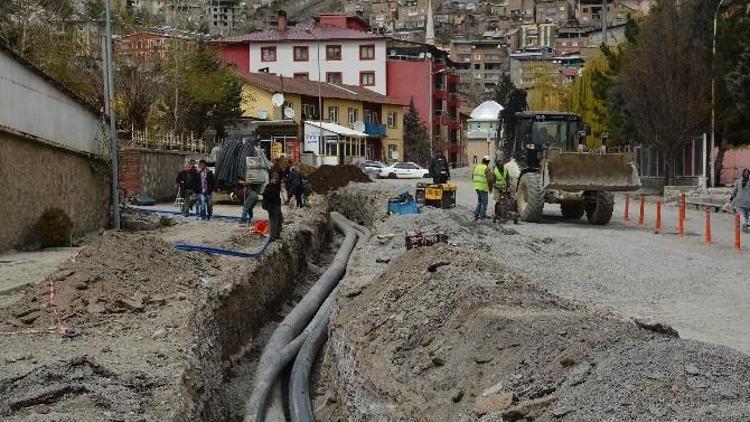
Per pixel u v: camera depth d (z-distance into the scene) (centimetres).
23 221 1983
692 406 608
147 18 5953
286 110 5491
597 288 1516
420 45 8844
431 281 1167
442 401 833
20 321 1073
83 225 2423
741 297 1450
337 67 8356
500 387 758
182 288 1320
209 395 975
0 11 3684
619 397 638
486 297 1038
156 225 2511
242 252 1752
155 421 737
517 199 2700
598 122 5044
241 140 3600
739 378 648
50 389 766
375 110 7800
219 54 6331
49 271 1559
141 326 1079
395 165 6038
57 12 4206
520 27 17125
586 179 2489
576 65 10025
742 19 3900
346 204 3931
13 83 1884
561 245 2025
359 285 1453
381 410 905
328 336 1346
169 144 3931
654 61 3994
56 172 2200
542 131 2736
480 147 7431
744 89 3722
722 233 2402
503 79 11638
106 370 847
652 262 1800
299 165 4256
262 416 1089
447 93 9069
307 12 17138
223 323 1327
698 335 1142
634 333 796
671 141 4047
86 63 3816
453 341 948
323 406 1121
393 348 1024
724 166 4684
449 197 2788
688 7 4059
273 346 1380
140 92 4162
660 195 4219
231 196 3516
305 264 2323
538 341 808
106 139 2628
